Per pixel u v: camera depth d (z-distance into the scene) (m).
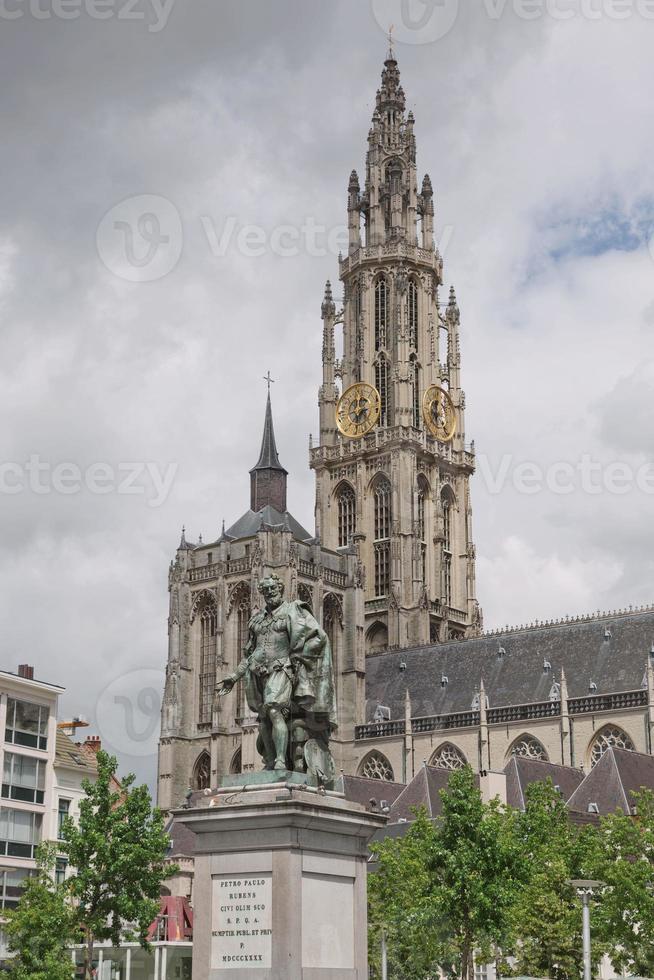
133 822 63.44
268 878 26.33
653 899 70.56
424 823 86.44
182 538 170.75
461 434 195.00
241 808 26.50
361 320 193.38
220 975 26.28
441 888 65.94
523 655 155.62
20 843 89.31
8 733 89.62
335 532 188.88
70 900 83.62
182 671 165.12
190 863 130.38
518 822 86.88
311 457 192.75
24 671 98.31
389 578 180.50
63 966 61.66
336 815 26.94
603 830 84.19
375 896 81.56
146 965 111.50
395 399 186.50
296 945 25.84
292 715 28.66
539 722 142.38
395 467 183.00
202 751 162.25
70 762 96.06
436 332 196.50
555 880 76.56
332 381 194.50
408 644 175.12
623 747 132.38
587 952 56.50
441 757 150.25
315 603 162.75
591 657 149.12
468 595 190.12
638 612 149.50
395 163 198.25
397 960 74.00
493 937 66.69
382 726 157.12
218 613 163.12
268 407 181.38
